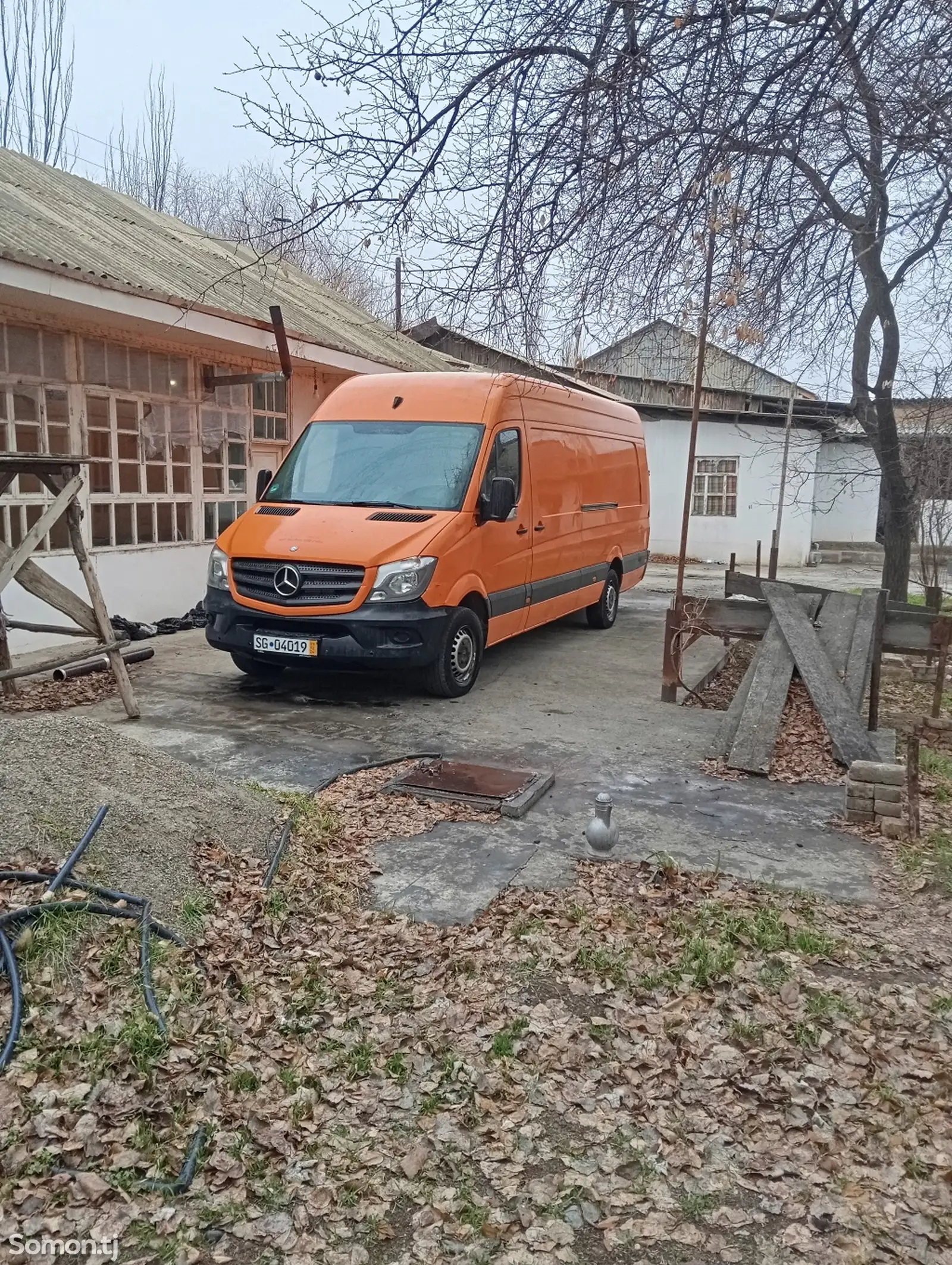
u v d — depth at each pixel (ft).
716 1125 10.05
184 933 12.78
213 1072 10.45
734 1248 8.48
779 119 15.07
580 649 35.53
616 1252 8.41
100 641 22.95
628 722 25.07
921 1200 9.05
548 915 14.24
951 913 14.62
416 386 29.48
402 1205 8.92
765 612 27.09
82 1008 11.04
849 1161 9.55
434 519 25.57
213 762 20.36
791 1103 10.37
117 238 35.81
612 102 14.64
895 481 34.81
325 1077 10.61
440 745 22.36
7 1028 10.52
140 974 11.66
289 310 41.19
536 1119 10.08
